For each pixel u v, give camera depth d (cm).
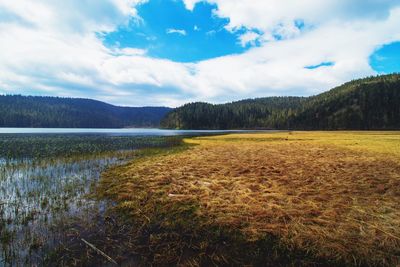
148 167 1656
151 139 4838
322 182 1157
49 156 2269
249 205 873
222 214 808
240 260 569
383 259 543
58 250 605
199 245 634
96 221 786
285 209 823
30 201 988
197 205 905
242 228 712
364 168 1459
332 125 12325
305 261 558
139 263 557
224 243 643
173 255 586
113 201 991
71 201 991
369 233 647
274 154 2191
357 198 927
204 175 1367
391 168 1446
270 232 678
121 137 5556
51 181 1331
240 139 4700
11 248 616
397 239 614
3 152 2484
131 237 678
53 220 792
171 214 834
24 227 738
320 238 630
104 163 1931
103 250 609
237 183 1172
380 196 946
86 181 1331
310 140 4069
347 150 2391
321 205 857
